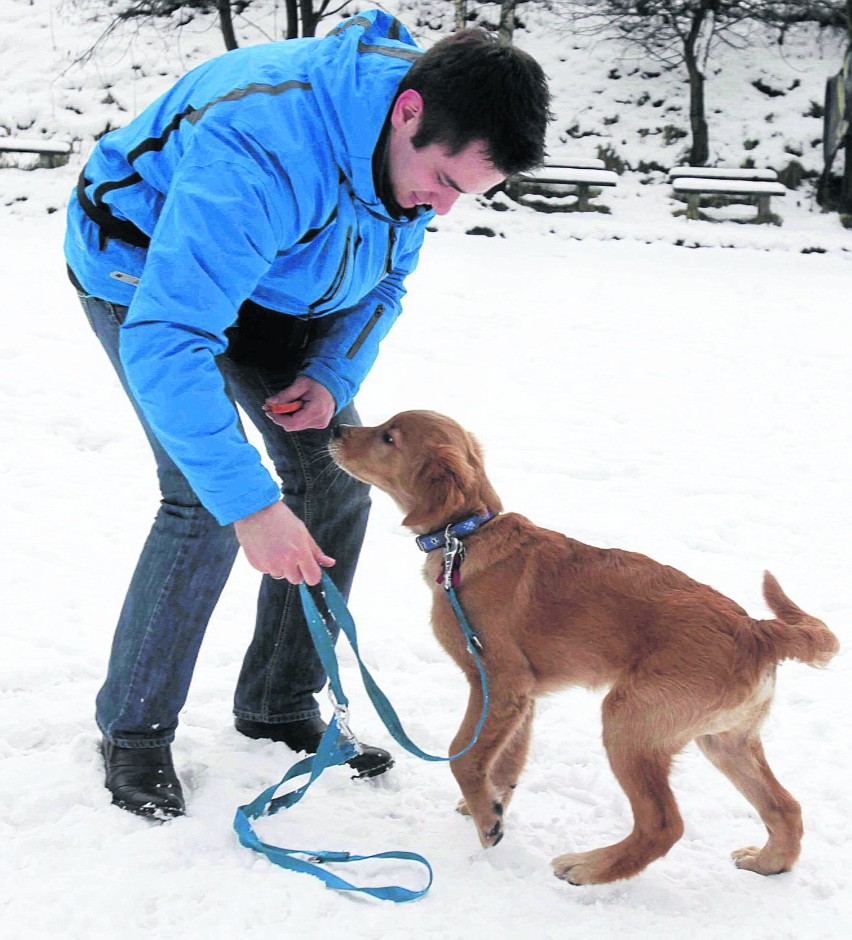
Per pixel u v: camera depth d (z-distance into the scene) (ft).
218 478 7.70
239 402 10.04
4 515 16.60
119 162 8.41
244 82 7.74
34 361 24.48
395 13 62.64
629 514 18.89
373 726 11.37
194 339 7.57
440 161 7.57
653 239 47.73
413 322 31.50
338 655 13.10
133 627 9.21
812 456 22.39
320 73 7.79
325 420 9.57
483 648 9.39
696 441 23.15
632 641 8.93
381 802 9.95
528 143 7.38
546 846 9.43
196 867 8.38
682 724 8.66
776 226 50.19
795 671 13.43
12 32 60.23
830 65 59.00
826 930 8.32
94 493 17.93
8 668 11.80
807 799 10.32
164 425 7.60
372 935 7.74
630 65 59.62
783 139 55.11
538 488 19.88
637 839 8.70
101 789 9.32
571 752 11.08
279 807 9.35
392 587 15.33
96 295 8.84
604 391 26.35
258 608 10.47
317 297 8.85
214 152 7.46
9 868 8.17
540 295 36.11
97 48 59.47
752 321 33.50
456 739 9.44
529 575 9.34
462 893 8.45
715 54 60.23
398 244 9.39
